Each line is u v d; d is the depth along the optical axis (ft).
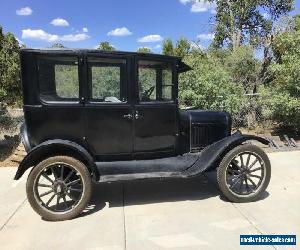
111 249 12.73
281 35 32.63
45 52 14.74
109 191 18.49
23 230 14.29
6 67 32.01
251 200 16.65
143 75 15.97
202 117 17.84
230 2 62.39
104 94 15.57
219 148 16.34
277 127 34.12
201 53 41.83
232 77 37.47
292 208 15.88
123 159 16.31
